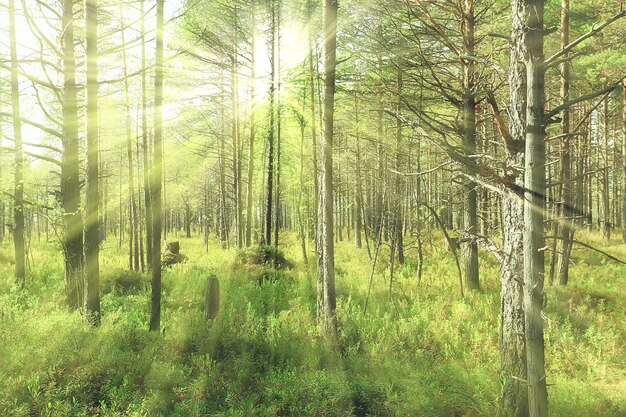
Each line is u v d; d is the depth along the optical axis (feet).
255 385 19.62
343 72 38.52
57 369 18.86
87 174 25.48
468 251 36.58
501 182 13.12
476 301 32.07
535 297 11.16
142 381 19.02
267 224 56.49
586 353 22.58
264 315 30.22
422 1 31.86
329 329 24.76
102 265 52.54
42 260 58.03
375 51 34.19
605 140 69.31
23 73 26.66
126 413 16.24
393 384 19.38
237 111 64.49
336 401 17.67
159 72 25.16
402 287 37.50
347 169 69.56
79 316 26.99
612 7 36.58
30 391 16.84
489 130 46.78
